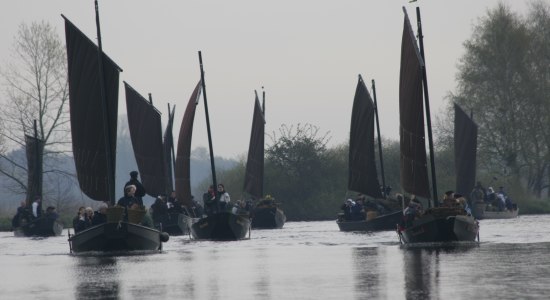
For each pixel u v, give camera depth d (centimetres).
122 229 12850
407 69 15588
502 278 7638
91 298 7144
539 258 9738
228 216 17500
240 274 9012
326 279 8200
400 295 6725
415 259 10162
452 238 13175
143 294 7331
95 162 14638
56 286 8200
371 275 8369
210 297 7044
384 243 14512
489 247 12050
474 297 6438
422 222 13325
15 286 8369
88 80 14612
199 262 10862
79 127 14688
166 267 10081
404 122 15725
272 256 11869
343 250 12812
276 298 6862
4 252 14600
